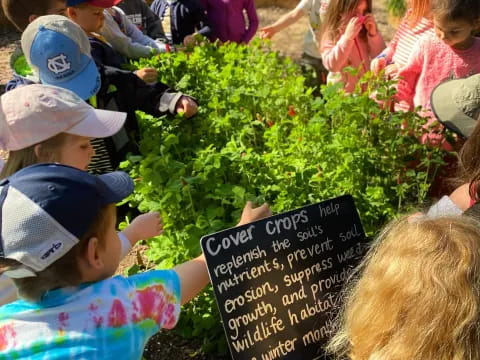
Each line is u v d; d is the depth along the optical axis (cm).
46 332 153
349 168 321
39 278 154
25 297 157
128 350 159
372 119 353
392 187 341
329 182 318
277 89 428
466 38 346
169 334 294
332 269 219
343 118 372
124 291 164
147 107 371
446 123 255
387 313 133
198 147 377
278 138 353
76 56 284
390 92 353
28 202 149
